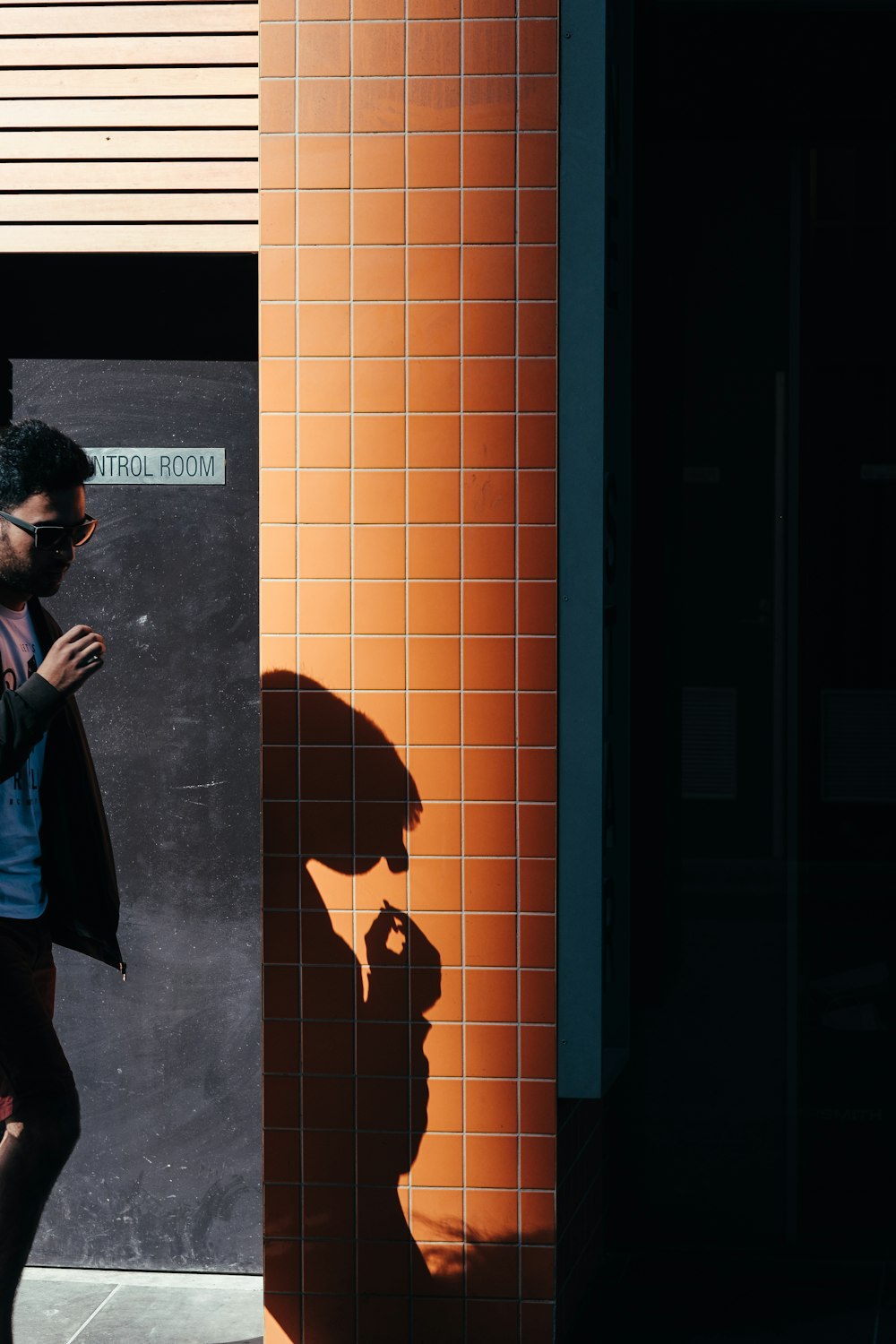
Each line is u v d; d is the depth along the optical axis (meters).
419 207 4.48
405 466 4.54
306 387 4.55
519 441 4.50
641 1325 4.87
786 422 5.28
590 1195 5.14
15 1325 4.92
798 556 5.30
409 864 4.59
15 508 3.97
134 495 5.25
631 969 5.43
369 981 4.62
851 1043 5.39
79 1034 5.34
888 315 5.21
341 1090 4.64
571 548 4.50
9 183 4.84
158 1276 5.32
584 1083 4.55
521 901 4.55
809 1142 5.42
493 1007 4.57
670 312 5.30
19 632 4.19
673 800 5.41
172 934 5.30
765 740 5.36
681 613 5.37
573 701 4.52
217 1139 5.31
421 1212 4.62
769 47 5.16
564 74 4.41
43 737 4.06
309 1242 4.68
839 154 5.20
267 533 4.59
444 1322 4.63
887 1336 4.79
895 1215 5.39
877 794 5.33
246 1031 5.29
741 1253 5.44
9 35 4.82
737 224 5.25
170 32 4.78
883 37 5.11
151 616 5.27
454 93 4.45
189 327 5.17
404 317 4.51
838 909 5.37
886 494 5.26
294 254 4.53
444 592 4.54
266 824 4.63
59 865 4.22
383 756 4.58
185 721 5.28
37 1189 4.00
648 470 5.34
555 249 4.45
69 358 5.21
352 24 4.46
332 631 4.58
